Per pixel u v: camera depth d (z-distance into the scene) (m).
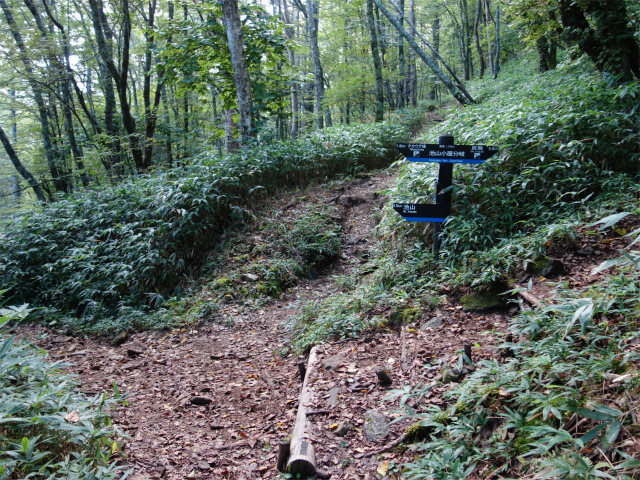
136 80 22.11
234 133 10.89
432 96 37.38
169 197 7.36
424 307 4.25
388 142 10.94
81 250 6.91
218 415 3.66
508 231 4.83
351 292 5.30
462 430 2.39
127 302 6.25
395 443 2.68
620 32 6.47
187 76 10.43
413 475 2.33
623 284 2.70
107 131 11.79
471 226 4.80
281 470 2.72
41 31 11.73
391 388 3.23
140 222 7.11
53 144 17.84
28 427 2.55
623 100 5.48
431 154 4.53
